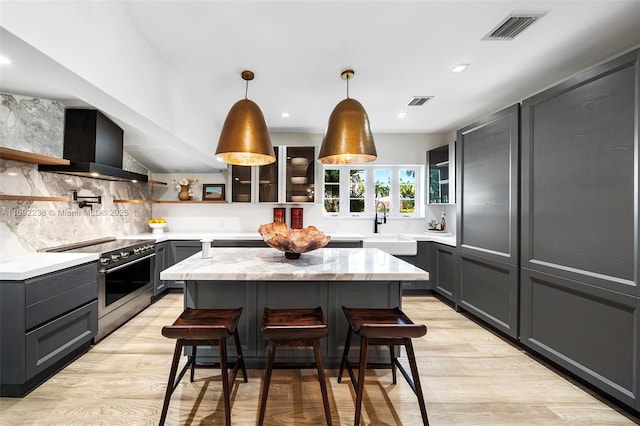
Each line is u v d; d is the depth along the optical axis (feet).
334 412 5.94
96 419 5.68
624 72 5.81
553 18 6.34
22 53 4.32
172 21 6.42
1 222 7.91
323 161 7.93
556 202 7.28
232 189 15.03
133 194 14.34
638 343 5.59
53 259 7.64
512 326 8.68
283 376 7.14
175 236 14.11
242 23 6.48
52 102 9.05
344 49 7.55
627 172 5.77
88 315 8.26
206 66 8.36
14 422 5.58
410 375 7.26
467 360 8.00
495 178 9.36
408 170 16.66
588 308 6.55
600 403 6.26
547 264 7.49
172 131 8.65
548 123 7.47
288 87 9.84
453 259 12.00
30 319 6.41
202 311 6.36
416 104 11.53
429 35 6.95
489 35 6.97
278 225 9.22
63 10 4.64
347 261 7.66
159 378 7.04
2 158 7.73
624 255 5.82
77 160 9.57
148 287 12.02
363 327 5.28
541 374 7.34
